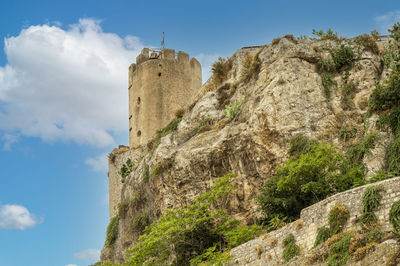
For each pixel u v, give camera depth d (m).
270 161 28.42
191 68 55.09
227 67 38.88
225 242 28.06
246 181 29.53
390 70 31.06
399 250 16.23
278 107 29.08
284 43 32.41
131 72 56.00
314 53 32.03
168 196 32.78
